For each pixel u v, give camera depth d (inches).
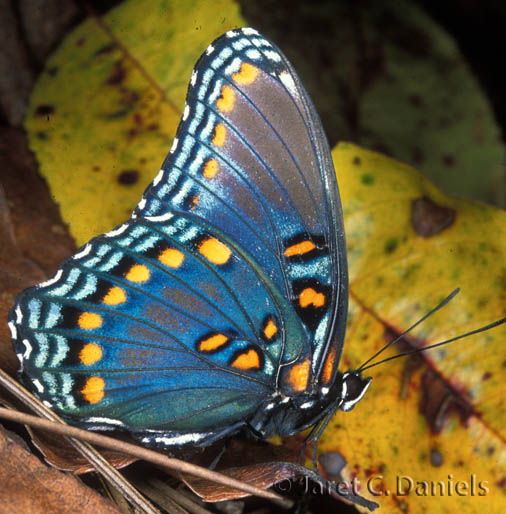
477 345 12.4
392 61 14.2
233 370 11.7
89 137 12.8
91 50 13.0
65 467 11.3
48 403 11.6
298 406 11.9
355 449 12.1
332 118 14.0
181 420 11.8
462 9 14.4
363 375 12.4
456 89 14.2
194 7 13.0
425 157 14.0
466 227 12.6
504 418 12.2
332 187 11.6
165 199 11.6
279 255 11.6
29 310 11.5
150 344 11.6
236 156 11.5
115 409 11.7
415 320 12.4
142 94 12.9
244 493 11.4
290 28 14.2
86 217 12.6
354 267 12.5
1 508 11.1
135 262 11.6
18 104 13.1
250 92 11.5
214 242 11.6
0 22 13.1
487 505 12.1
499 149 14.1
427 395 12.3
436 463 12.2
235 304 11.6
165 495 11.8
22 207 12.6
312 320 11.7
